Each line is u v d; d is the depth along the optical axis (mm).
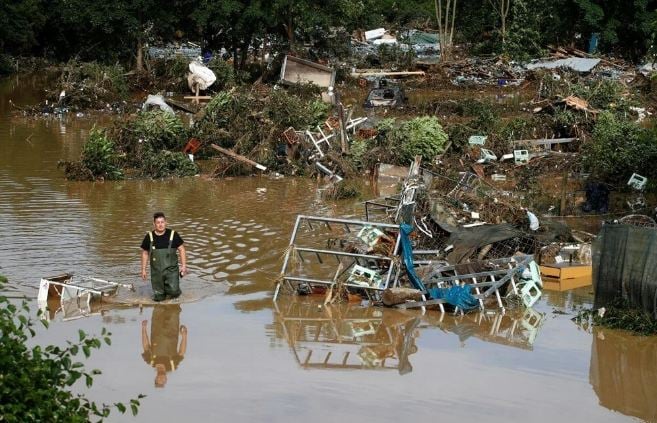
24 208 19281
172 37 49125
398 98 39250
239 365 11352
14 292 13594
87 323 12562
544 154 25375
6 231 17234
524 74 49531
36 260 15305
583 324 13133
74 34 53469
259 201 20703
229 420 9820
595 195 20328
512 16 58000
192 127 26188
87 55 49125
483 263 14383
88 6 46000
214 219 18719
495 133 26922
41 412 6156
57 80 41688
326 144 25094
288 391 10609
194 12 44562
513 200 18984
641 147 22625
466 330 12875
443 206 17125
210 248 16422
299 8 44844
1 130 30828
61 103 36125
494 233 15688
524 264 14352
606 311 13227
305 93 40719
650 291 12875
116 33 46812
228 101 26344
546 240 16625
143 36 45062
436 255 15461
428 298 13773
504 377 11188
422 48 60625
